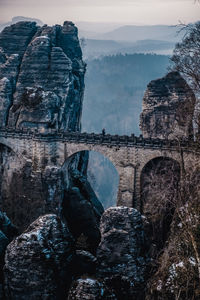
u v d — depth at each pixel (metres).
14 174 82.00
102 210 93.00
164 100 74.38
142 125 76.81
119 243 45.94
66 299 41.91
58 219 46.12
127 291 43.66
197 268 33.25
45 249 42.31
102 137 72.94
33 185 79.12
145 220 60.47
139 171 70.38
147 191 68.94
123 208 48.12
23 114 83.69
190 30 44.25
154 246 52.25
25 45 101.38
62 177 79.62
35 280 41.31
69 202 82.00
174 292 34.66
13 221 78.00
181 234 35.75
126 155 71.12
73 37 106.88
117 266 45.12
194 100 56.88
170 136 71.19
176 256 35.97
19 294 41.53
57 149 78.12
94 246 64.88
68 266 44.28
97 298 39.47
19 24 104.06
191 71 50.09
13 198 81.00
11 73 94.44
